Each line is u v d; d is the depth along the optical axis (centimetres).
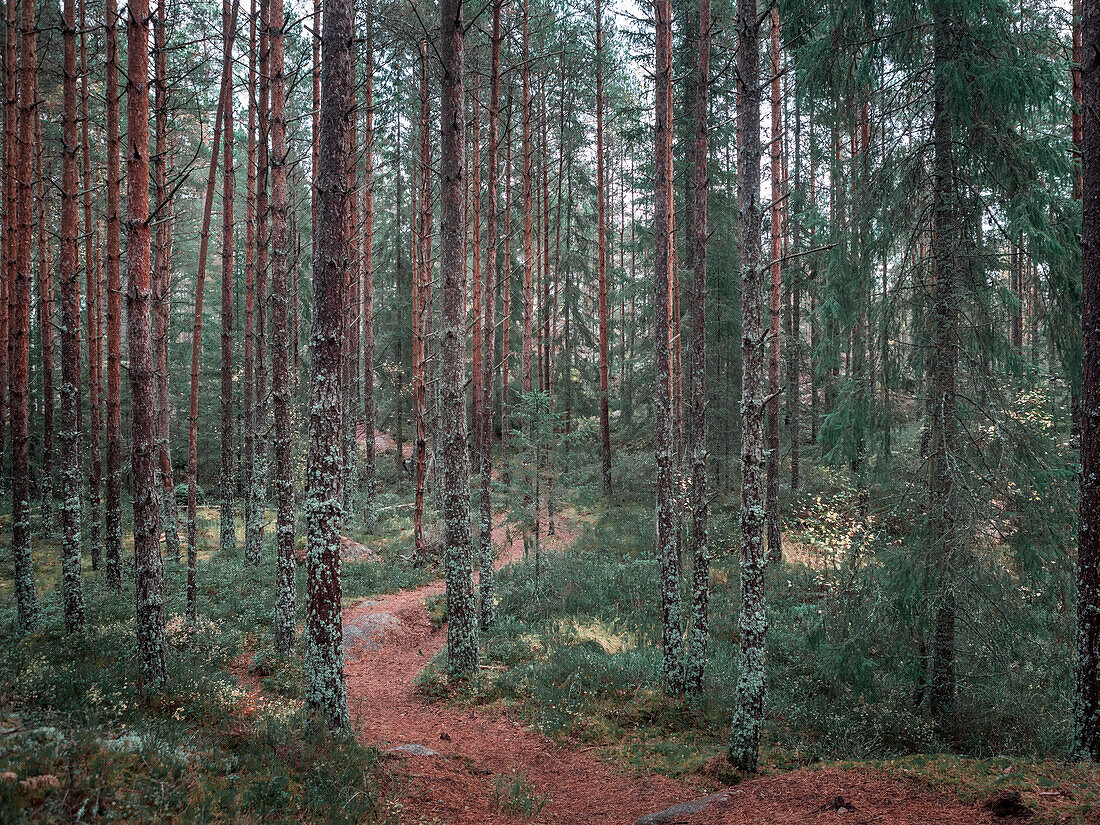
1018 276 882
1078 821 491
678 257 2014
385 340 3206
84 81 1368
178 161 2414
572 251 2992
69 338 1029
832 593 954
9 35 1208
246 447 2059
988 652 815
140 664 803
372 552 1975
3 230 1419
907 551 864
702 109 1099
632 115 2056
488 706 1024
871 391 919
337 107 788
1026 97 764
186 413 2994
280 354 1205
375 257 3191
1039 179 812
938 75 840
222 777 578
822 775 678
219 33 1470
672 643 1025
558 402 3050
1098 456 683
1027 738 802
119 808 461
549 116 2497
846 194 945
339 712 803
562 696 1025
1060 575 795
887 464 929
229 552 1920
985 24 802
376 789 654
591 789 764
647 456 2217
